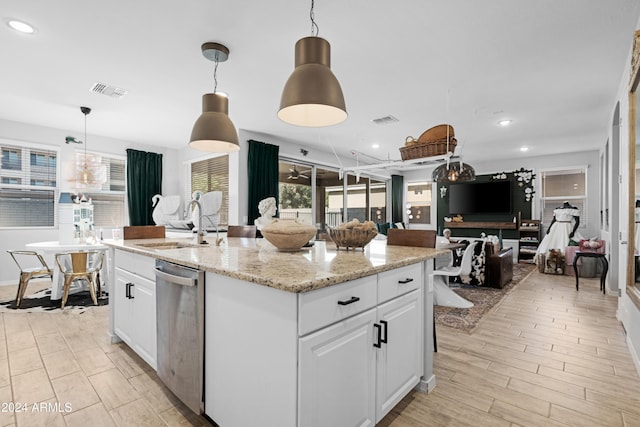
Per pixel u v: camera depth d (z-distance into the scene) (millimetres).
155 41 2535
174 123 4754
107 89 3482
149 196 6043
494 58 2789
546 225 7172
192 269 1595
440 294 3779
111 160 5750
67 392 1886
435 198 8766
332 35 2443
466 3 2078
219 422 1465
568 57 2764
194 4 2090
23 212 4859
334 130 5090
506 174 7637
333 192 7074
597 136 5355
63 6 2102
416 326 1833
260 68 2984
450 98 3695
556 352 2457
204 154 5910
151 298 2012
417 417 1666
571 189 6879
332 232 2076
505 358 2352
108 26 2332
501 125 4738
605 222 5262
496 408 1746
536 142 5836
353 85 3348
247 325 1306
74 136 5254
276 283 1108
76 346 2523
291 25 2320
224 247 2334
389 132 5168
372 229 2014
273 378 1195
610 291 4203
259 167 5250
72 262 3555
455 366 2227
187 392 1618
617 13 2172
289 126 4895
